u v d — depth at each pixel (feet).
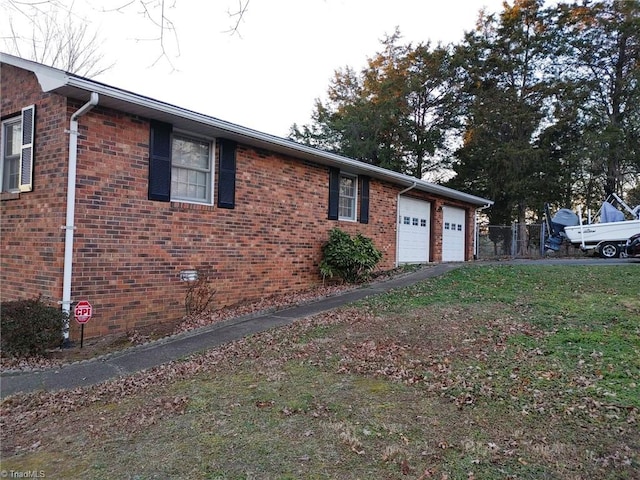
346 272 35.45
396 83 83.66
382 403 12.68
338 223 37.63
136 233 23.09
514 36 75.61
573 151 74.02
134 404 13.43
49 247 21.11
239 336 21.03
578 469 9.05
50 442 11.16
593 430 10.59
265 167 30.63
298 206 33.42
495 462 9.39
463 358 16.22
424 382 14.15
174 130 25.18
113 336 21.71
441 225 53.47
